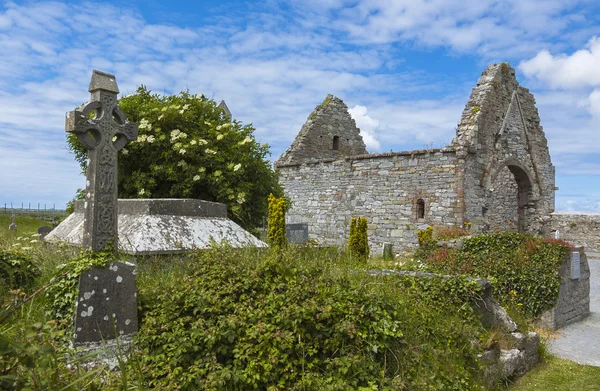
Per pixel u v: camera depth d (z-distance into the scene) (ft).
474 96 59.26
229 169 35.04
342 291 17.62
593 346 27.37
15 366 10.03
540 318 31.30
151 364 14.26
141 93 38.11
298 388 13.79
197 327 15.02
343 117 80.18
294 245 27.84
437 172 55.62
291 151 74.13
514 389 20.04
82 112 16.48
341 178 66.33
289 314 15.46
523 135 63.41
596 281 49.83
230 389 13.61
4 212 134.10
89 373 11.50
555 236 72.84
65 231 27.55
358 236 38.73
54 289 16.37
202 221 25.53
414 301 20.81
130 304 16.10
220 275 17.80
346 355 15.10
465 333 19.56
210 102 39.47
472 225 54.65
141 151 34.40
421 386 15.28
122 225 23.90
